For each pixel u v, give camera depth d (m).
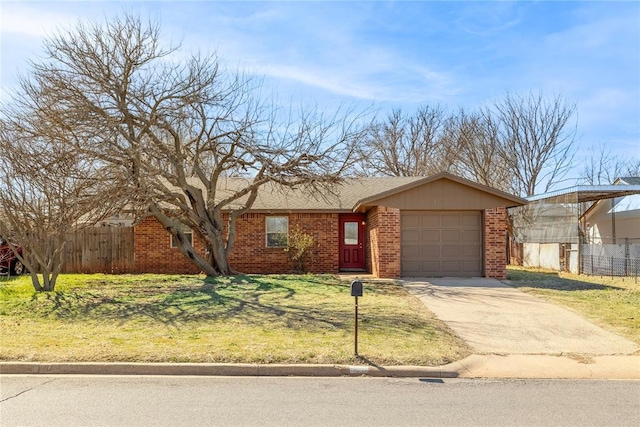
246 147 16.50
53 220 13.63
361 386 6.68
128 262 20.64
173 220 18.69
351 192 22.36
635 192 20.86
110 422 5.26
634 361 7.93
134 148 14.73
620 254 20.53
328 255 20.73
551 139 34.59
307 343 8.32
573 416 5.56
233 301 12.27
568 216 21.30
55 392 6.32
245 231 20.83
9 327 9.52
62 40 14.76
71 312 10.97
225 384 6.71
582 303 12.39
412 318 10.43
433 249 17.62
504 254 17.30
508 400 6.12
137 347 8.01
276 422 5.29
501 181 35.00
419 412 5.65
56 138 13.84
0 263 18.59
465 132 35.84
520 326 10.07
